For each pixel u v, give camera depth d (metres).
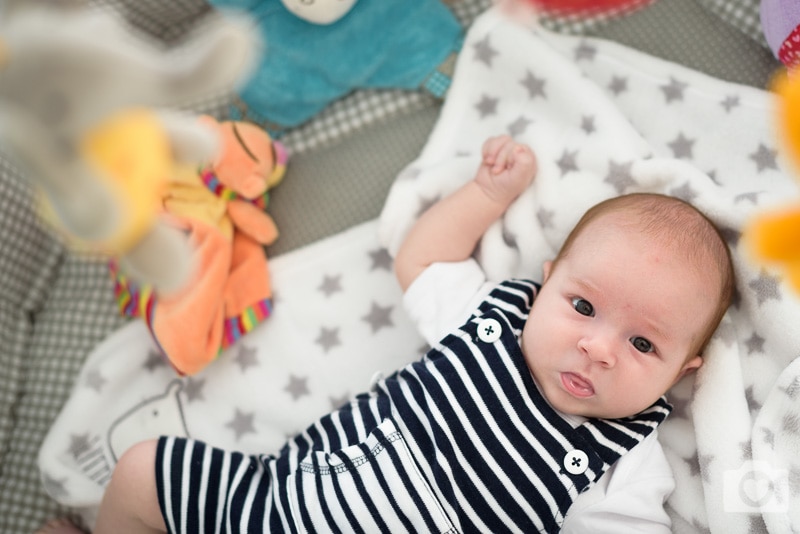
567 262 1.12
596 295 1.07
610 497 1.09
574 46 1.42
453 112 1.42
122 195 0.51
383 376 1.36
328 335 1.40
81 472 1.36
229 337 1.35
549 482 1.07
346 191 1.45
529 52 1.37
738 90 1.32
